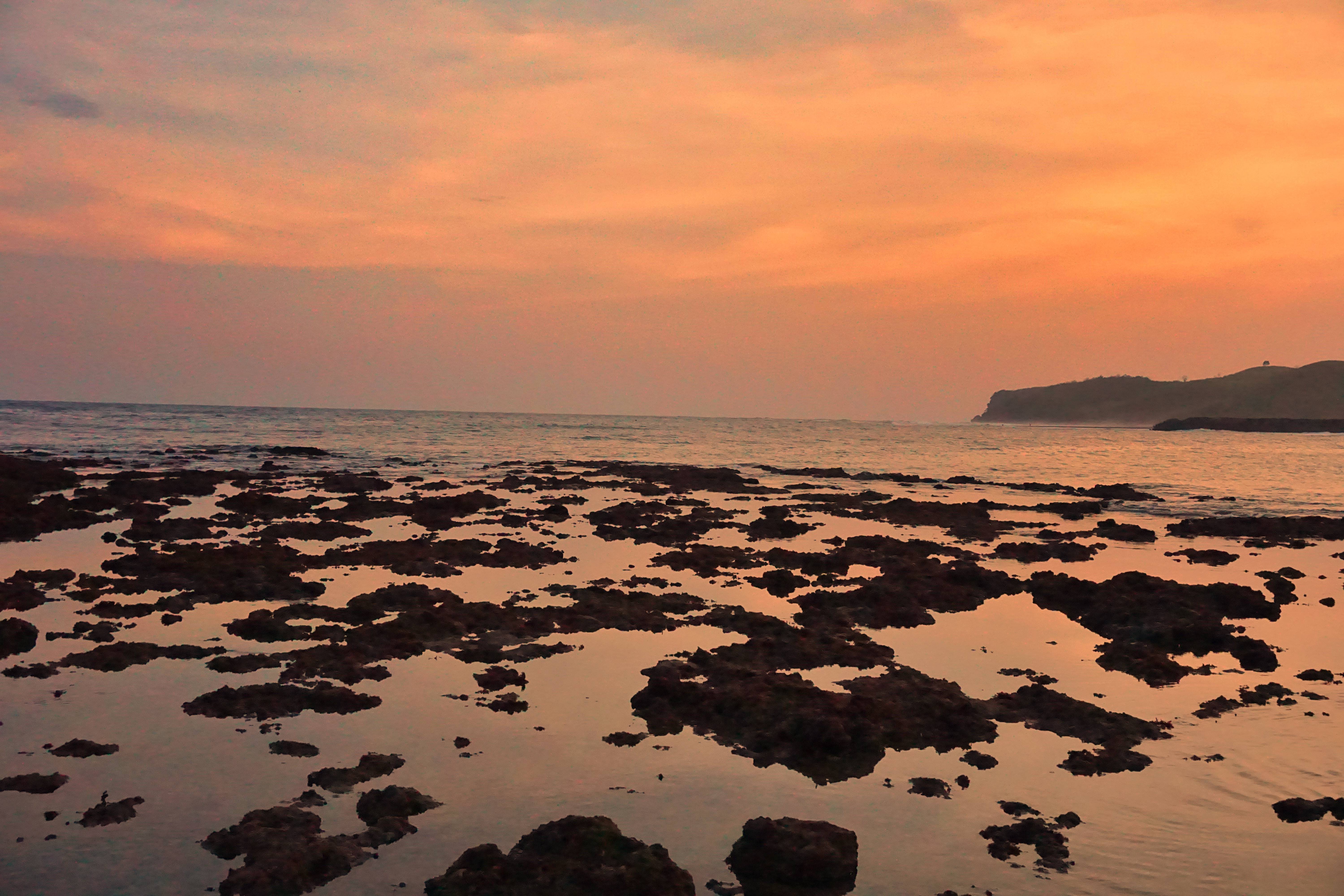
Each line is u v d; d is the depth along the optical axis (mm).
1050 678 16922
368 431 126688
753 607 21922
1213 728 14445
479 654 17453
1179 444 150000
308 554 27703
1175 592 22656
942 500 49125
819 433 181375
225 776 11945
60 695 14695
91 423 128375
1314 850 10586
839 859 9953
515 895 9359
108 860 9859
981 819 11336
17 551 27062
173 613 19875
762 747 13336
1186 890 9734
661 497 46531
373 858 10102
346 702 14617
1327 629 20781
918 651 18594
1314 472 78500
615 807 11438
